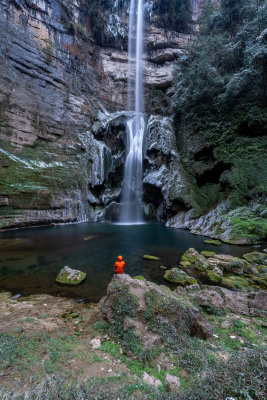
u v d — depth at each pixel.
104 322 4.05
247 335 3.79
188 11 29.98
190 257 9.21
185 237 14.19
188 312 3.82
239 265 7.76
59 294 5.92
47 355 3.01
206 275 7.46
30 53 19.98
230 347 3.46
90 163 23.00
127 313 3.75
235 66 20.31
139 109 30.92
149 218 23.50
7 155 16.53
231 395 2.20
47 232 15.15
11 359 2.81
